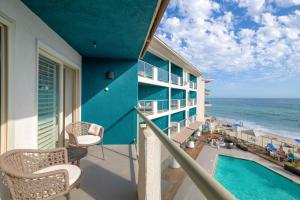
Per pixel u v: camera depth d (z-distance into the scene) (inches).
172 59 630.5
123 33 142.3
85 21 121.2
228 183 548.1
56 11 106.8
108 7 103.3
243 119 2465.6
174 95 758.5
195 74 975.6
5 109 83.4
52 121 152.6
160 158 71.9
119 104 218.2
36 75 110.0
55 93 158.2
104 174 129.3
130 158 161.0
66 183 70.2
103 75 216.7
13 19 87.0
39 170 83.0
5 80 83.5
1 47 83.1
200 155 734.5
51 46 132.7
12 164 72.4
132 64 221.8
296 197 468.1
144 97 552.7
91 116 214.4
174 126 629.3
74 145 139.0
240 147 869.8
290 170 601.6
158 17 119.0
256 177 586.2
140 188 89.7
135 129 219.1
